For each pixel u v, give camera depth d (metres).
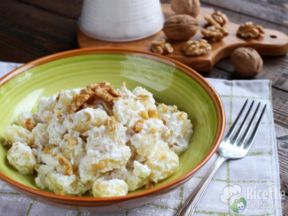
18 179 0.30
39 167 0.30
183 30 0.47
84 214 0.30
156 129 0.31
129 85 0.37
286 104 0.41
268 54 0.48
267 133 0.36
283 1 0.56
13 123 0.34
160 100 0.36
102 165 0.29
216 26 0.49
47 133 0.32
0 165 0.30
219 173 0.33
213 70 0.46
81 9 0.55
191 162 0.30
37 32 0.51
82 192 0.29
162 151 0.30
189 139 0.33
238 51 0.44
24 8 0.55
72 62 0.37
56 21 0.53
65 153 0.30
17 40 0.49
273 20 0.53
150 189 0.27
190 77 0.35
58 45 0.49
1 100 0.34
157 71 0.36
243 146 0.34
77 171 0.30
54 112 0.32
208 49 0.46
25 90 0.35
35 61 0.36
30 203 0.30
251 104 0.38
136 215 0.30
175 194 0.31
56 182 0.29
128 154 0.29
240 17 0.54
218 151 0.34
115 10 0.47
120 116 0.31
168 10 0.55
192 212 0.29
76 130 0.30
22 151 0.30
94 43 0.48
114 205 0.26
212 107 0.32
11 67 0.43
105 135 0.30
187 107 0.35
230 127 0.36
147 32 0.49
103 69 0.37
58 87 0.37
